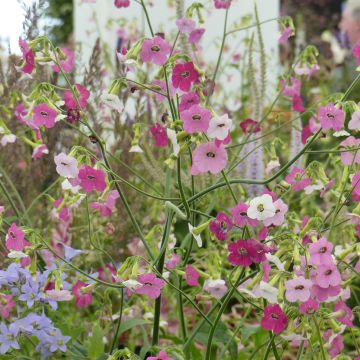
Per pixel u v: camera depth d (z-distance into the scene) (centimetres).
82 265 114
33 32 110
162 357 72
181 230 135
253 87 119
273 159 97
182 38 106
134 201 120
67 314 116
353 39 194
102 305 98
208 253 90
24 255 78
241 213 74
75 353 95
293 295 69
